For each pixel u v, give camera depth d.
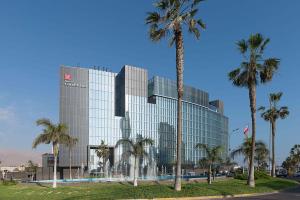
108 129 130.25
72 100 126.19
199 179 72.62
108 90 134.25
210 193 30.17
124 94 133.38
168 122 144.12
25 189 49.56
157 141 138.88
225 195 30.88
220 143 179.00
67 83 126.31
